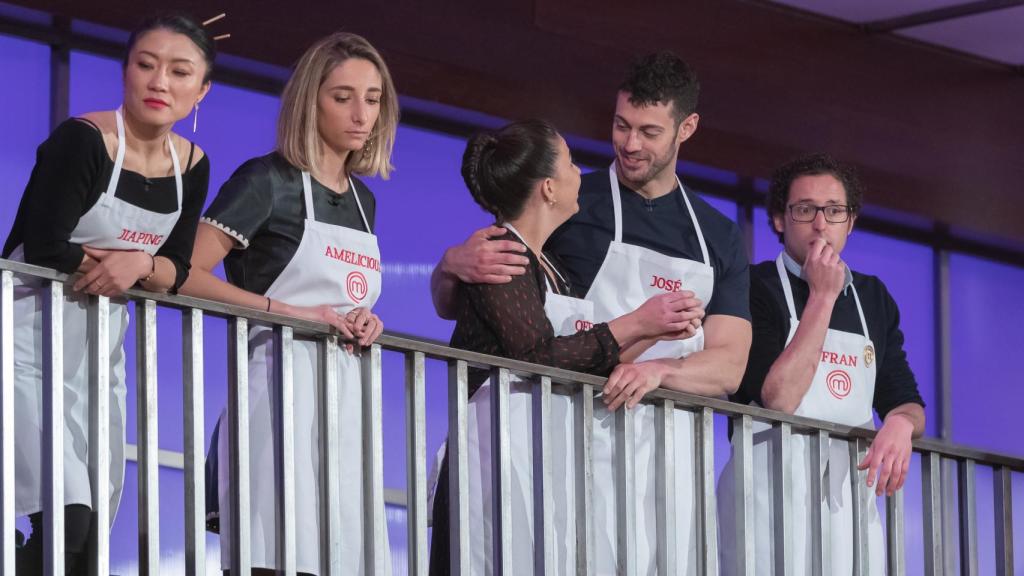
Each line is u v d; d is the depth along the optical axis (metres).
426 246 20.70
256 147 19.33
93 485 10.02
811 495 12.97
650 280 12.74
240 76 19.23
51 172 10.25
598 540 11.98
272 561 10.81
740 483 12.56
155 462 10.07
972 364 25.39
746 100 22.55
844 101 23.45
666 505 12.00
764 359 13.43
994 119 24.89
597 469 12.08
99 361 10.02
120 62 18.59
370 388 10.92
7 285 9.70
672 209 13.00
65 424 10.50
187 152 10.88
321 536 10.67
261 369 11.12
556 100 20.81
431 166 20.84
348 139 11.54
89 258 10.17
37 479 10.36
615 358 11.67
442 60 20.00
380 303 20.25
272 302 11.02
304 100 11.48
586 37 21.14
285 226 11.40
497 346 11.62
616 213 12.85
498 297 11.51
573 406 11.75
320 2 19.05
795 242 13.65
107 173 10.41
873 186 23.70
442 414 19.55
